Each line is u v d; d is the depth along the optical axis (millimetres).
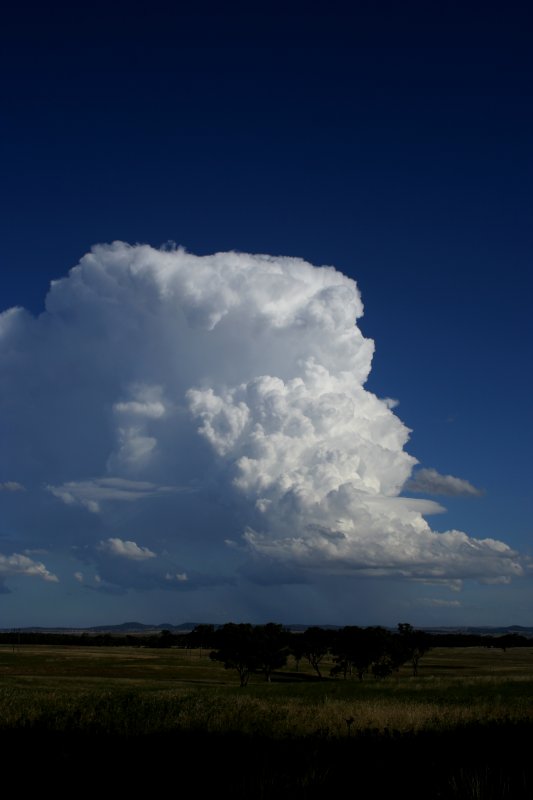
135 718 20047
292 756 13375
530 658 168250
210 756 13812
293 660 176125
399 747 14758
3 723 18609
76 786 11555
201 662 147500
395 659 107625
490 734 16922
